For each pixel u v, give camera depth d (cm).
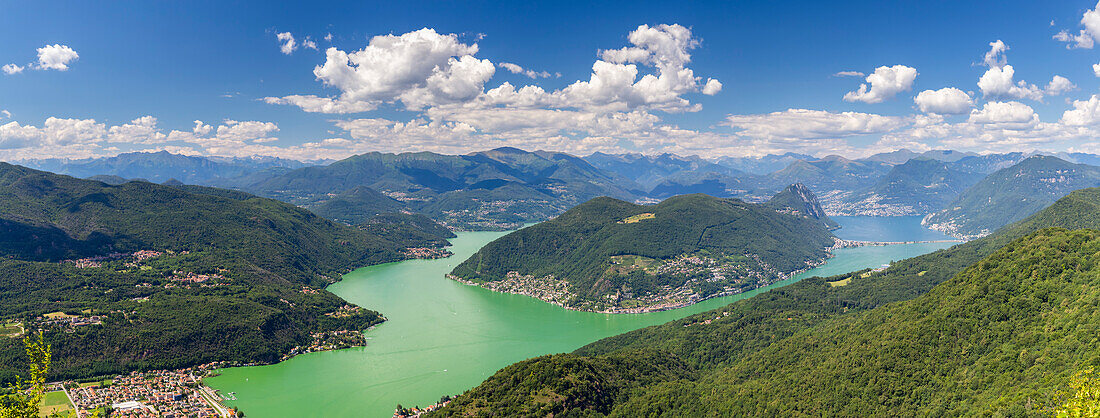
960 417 18125
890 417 19975
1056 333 19512
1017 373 18838
